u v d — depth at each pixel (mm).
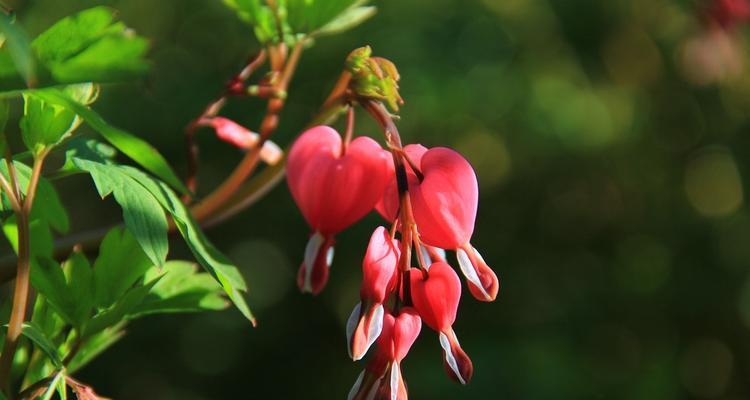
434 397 9281
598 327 10828
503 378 9562
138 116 10055
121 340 10953
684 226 11031
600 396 10094
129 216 1501
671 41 10664
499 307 10727
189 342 11172
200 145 10227
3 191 1529
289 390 11297
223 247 11008
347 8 1910
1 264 1662
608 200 11078
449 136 10258
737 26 5316
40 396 1472
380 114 1536
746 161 11016
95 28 1282
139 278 1716
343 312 11156
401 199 1416
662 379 10562
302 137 1488
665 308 10938
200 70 10383
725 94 10852
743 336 10953
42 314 1687
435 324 1405
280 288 11203
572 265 11133
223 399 11211
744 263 10852
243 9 1916
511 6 10484
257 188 1943
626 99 10883
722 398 11078
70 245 1816
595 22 10578
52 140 1467
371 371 1398
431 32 10031
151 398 11031
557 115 10312
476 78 10031
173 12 10609
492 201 10906
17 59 1118
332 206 1431
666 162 11117
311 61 10039
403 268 1417
